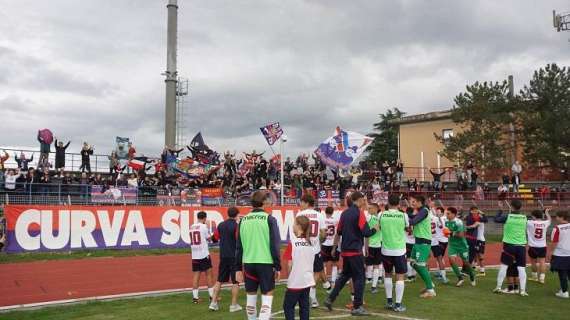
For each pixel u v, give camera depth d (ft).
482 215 51.21
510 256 38.52
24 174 78.13
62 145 88.84
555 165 120.57
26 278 49.39
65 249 65.72
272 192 84.43
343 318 30.35
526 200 110.32
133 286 45.19
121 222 69.87
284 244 75.66
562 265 37.47
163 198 79.05
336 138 89.51
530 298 36.94
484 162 123.03
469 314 31.30
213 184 88.63
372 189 102.73
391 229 33.09
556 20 128.06
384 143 206.59
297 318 30.30
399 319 30.07
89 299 37.22
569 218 37.91
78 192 75.36
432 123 148.56
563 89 123.95
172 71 130.11
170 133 128.57
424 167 140.36
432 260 62.90
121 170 91.35
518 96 127.75
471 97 128.36
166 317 30.91
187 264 59.88
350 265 31.53
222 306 34.42
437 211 45.85
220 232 33.53
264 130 78.48
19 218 63.31
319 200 89.56
